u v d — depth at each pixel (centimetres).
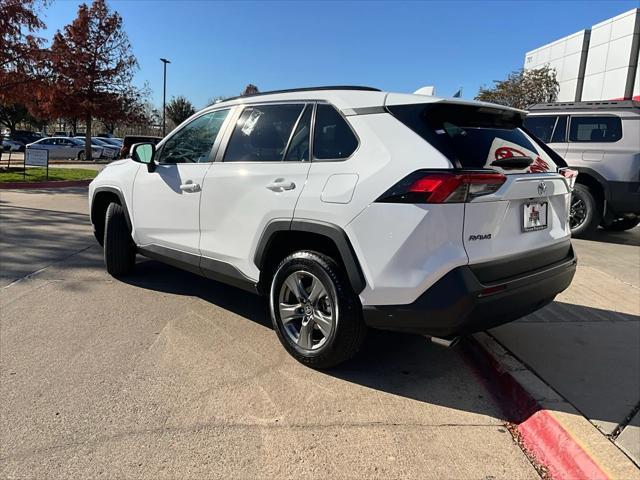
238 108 418
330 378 346
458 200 285
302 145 358
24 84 1644
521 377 336
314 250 351
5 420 284
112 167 550
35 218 912
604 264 664
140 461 254
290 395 321
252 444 271
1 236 747
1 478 238
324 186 329
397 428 291
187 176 434
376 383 343
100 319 436
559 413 292
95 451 261
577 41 2691
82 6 2497
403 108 318
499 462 264
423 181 287
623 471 242
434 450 272
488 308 294
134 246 540
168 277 565
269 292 382
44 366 348
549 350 387
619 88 2367
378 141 316
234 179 390
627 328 436
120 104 2689
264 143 384
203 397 315
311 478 246
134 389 321
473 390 340
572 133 809
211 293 514
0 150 1856
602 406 304
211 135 433
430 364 376
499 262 302
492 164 310
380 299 306
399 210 294
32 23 1602
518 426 299
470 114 336
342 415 302
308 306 349
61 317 438
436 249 288
